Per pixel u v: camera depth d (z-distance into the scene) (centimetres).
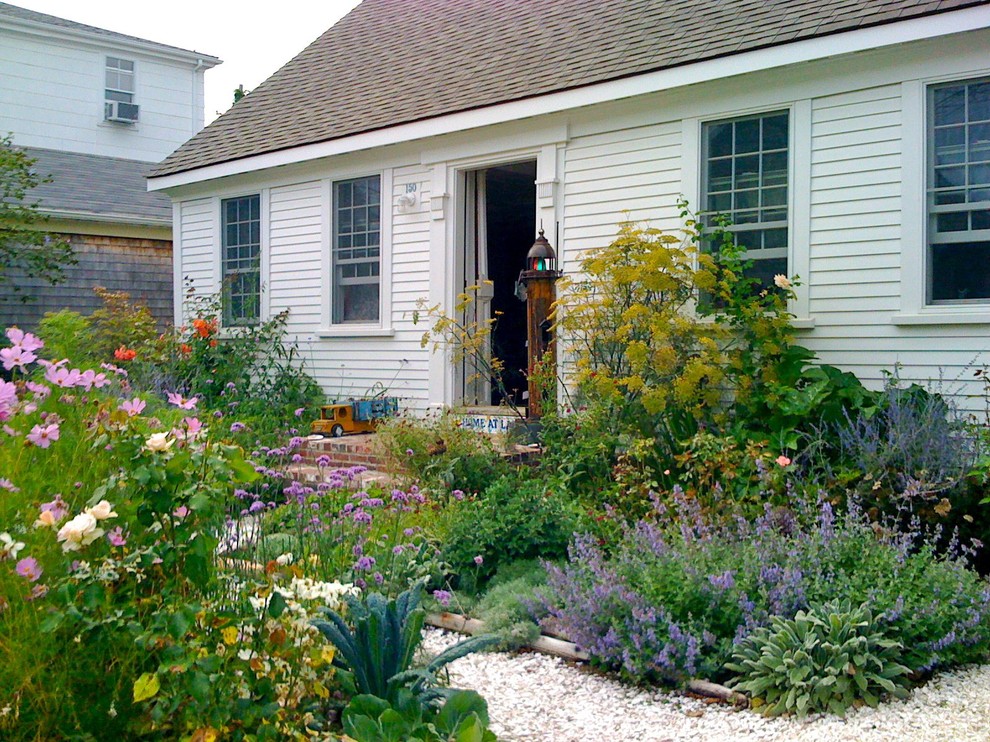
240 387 1138
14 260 1459
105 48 2027
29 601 293
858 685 411
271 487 656
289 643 341
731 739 381
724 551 506
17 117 1902
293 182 1184
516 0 1219
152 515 320
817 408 716
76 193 1633
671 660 435
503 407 998
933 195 730
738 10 875
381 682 371
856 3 772
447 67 1116
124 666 299
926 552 499
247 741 311
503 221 1305
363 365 1111
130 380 970
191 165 1256
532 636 492
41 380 445
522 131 955
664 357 732
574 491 723
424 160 1037
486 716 338
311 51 1440
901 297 741
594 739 385
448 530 588
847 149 766
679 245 847
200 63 2183
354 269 1128
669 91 844
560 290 906
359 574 481
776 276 772
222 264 1284
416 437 742
